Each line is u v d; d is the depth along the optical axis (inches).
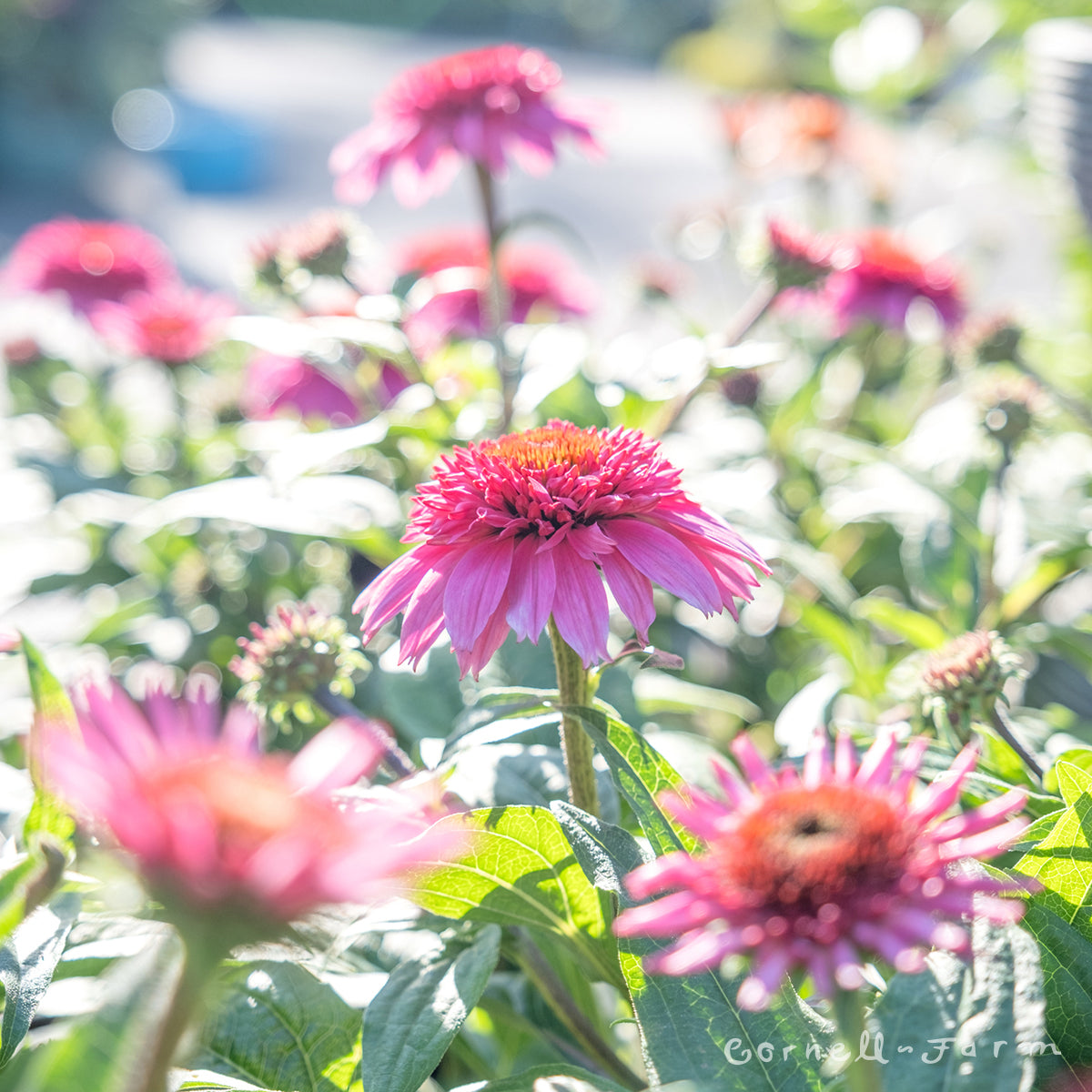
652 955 22.4
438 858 23.2
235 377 41.3
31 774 22.5
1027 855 22.9
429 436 29.4
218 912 17.4
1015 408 29.8
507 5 351.9
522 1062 26.3
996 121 46.0
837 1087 21.8
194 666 32.7
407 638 23.3
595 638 23.0
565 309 35.8
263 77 256.1
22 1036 22.6
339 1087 23.9
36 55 158.9
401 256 34.9
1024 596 30.1
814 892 20.1
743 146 47.1
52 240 38.0
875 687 29.2
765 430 35.5
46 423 41.2
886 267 33.6
